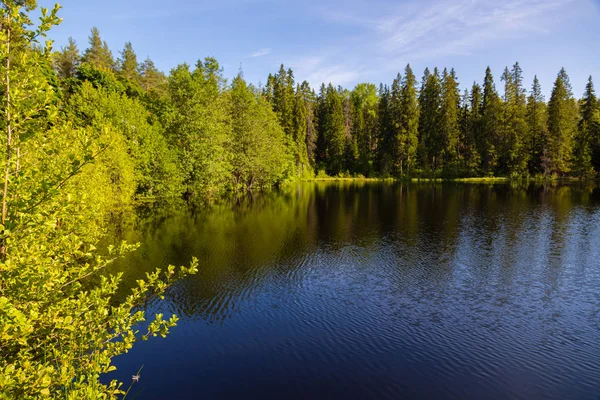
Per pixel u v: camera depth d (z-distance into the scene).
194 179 40.19
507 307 13.34
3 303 3.15
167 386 8.89
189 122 38.94
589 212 31.14
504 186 57.09
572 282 15.62
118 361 9.92
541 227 25.72
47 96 4.14
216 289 14.81
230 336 11.24
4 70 3.88
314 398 8.56
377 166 82.50
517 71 74.81
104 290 5.09
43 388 3.53
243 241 22.16
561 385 9.09
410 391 8.85
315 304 13.56
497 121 70.44
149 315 12.48
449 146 72.50
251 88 61.12
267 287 15.09
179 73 38.84
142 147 35.78
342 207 36.94
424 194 48.22
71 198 4.16
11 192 3.97
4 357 4.48
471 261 18.47
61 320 4.40
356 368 9.73
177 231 24.69
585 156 65.44
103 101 34.72
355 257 19.17
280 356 10.22
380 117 82.94
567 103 73.50
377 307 13.34
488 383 9.16
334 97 87.06
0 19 3.94
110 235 22.91
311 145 86.00
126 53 81.00
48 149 4.94
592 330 11.70
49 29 4.03
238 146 50.41
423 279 16.09
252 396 8.59
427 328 11.84
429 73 80.25
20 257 3.99
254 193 51.84
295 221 28.92
